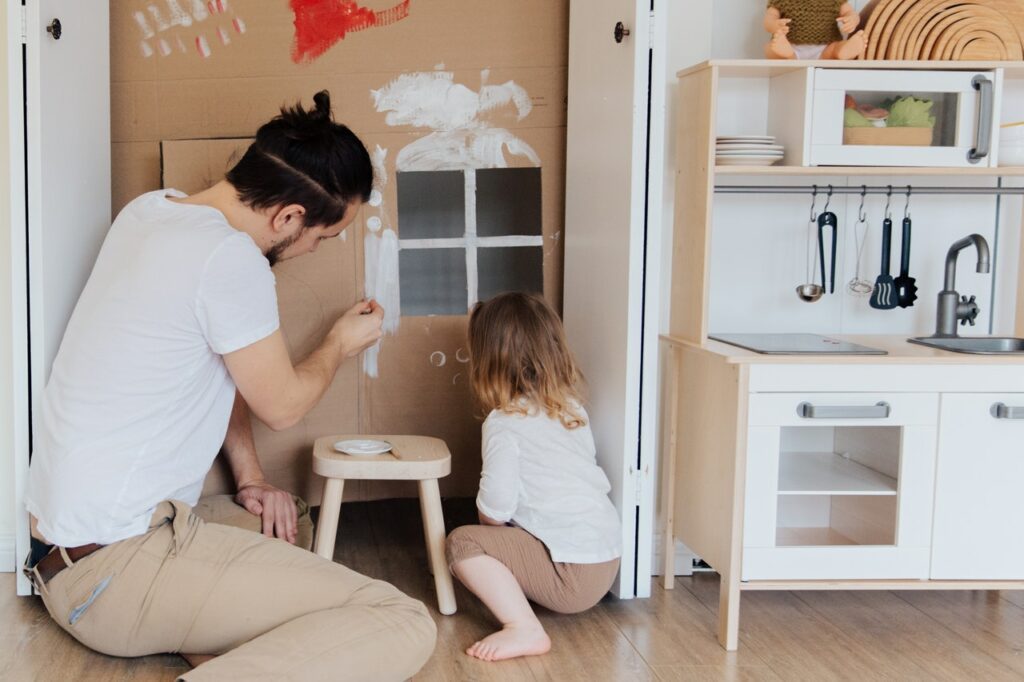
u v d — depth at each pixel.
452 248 2.57
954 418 2.11
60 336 2.17
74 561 1.76
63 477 1.72
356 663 1.64
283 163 1.79
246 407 2.29
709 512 2.21
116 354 1.72
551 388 2.15
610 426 2.33
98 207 2.36
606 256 2.32
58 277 2.15
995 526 2.14
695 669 1.95
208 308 1.71
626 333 2.22
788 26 2.28
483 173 2.57
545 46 2.56
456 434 2.60
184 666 1.88
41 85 2.04
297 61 2.49
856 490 2.12
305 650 1.62
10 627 2.05
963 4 2.29
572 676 1.90
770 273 2.58
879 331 2.63
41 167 2.06
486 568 2.04
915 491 2.12
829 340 2.36
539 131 2.58
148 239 1.74
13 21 2.02
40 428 1.80
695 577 2.52
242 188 1.81
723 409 2.13
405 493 2.60
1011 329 2.67
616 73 2.23
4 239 2.34
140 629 1.75
